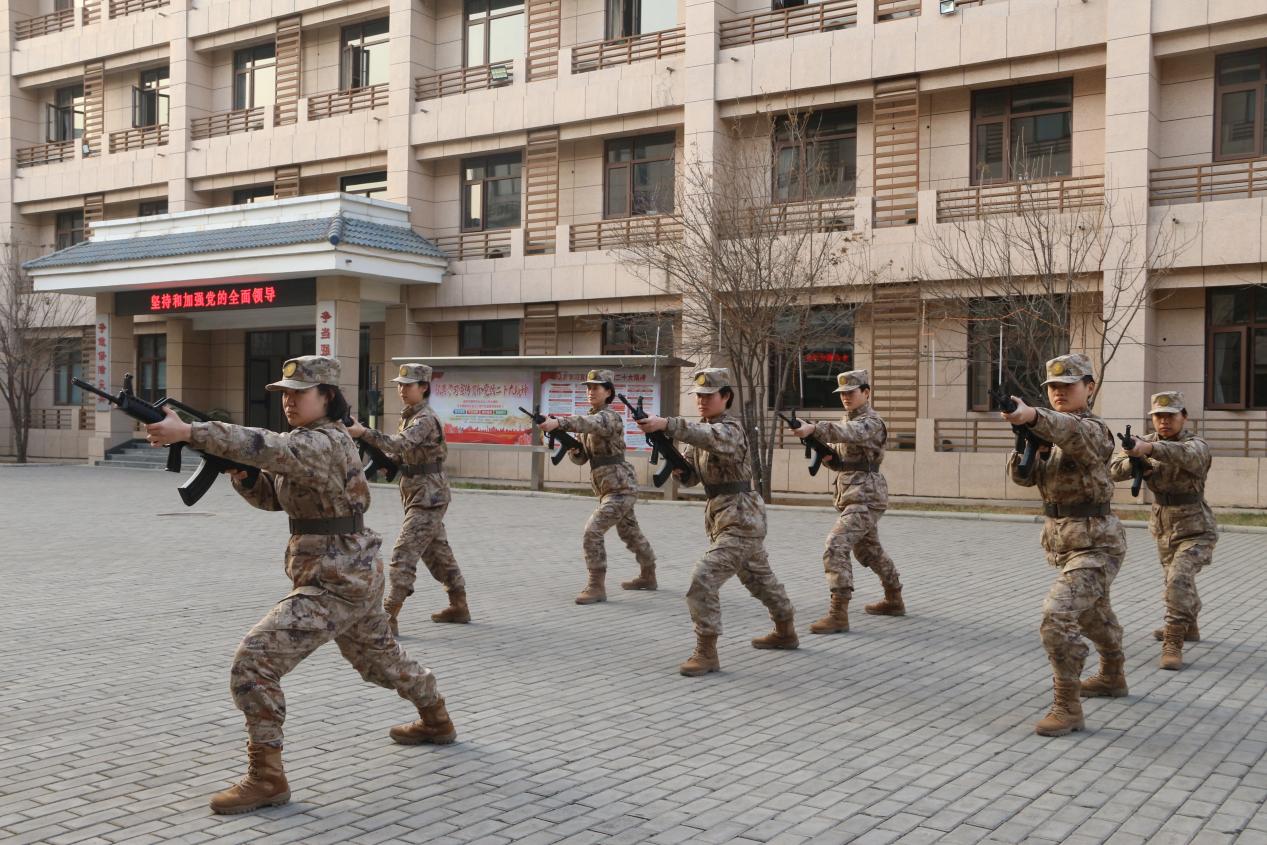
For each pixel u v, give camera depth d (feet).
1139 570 40.78
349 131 96.17
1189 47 64.49
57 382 117.70
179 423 14.57
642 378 71.00
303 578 16.48
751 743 19.10
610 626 29.68
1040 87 71.31
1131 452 25.71
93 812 15.44
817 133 77.10
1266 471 61.36
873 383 74.43
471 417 76.79
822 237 73.82
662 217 80.74
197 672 23.98
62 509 61.67
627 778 17.15
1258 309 64.90
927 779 17.26
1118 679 22.52
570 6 88.48
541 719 20.48
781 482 77.05
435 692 18.53
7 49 119.34
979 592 35.70
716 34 78.95
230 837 14.55
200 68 107.55
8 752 18.22
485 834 14.78
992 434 71.36
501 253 90.53
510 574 39.11
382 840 14.53
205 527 52.90
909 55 72.28
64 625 29.19
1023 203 69.15
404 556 28.25
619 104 83.05
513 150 90.38
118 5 112.88
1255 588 36.68
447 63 94.22
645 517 60.13
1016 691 22.98
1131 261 64.64
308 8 98.89
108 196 113.09
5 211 119.14
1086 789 16.87
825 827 15.16
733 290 67.82
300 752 18.31
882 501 30.42
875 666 25.18
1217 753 18.75
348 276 85.56
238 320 101.55
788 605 26.66
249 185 104.42
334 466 16.38
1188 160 66.85
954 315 69.56
